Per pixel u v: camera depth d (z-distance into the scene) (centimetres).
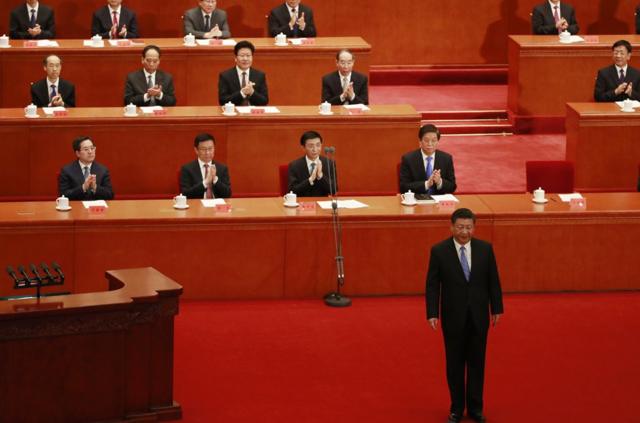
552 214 3972
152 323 2941
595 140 4956
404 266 3975
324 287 3956
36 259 3800
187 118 4738
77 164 4266
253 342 3553
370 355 3475
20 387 2816
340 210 3972
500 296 3030
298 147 4828
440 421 3055
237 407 3098
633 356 3509
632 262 4041
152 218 3841
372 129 4828
